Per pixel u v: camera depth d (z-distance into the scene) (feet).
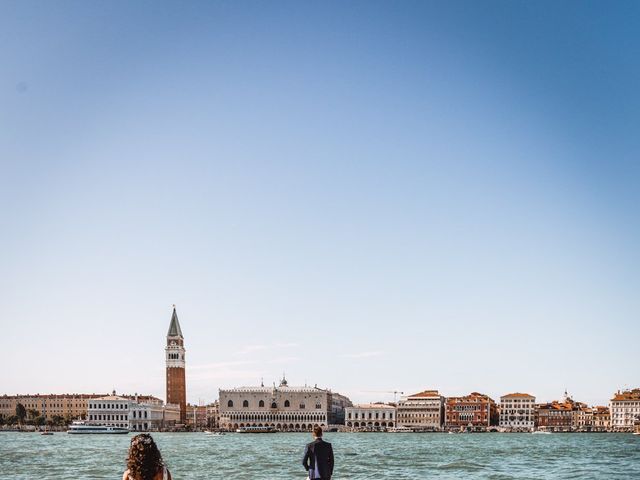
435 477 328.70
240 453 571.69
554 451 592.60
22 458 498.28
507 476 333.01
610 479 315.99
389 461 450.30
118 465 421.18
